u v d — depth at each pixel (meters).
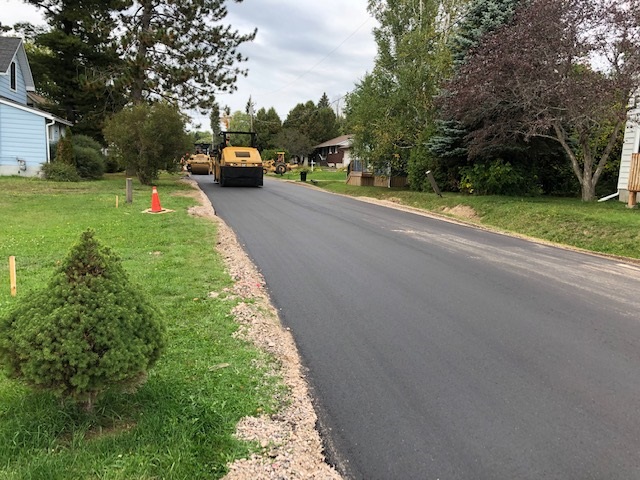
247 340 4.48
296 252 8.66
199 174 37.91
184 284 6.08
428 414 3.48
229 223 11.73
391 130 21.91
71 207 12.91
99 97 25.64
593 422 3.42
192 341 4.34
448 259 8.60
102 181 22.28
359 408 3.54
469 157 17.88
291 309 5.63
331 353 4.48
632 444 3.17
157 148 20.94
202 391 3.44
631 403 3.70
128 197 14.13
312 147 66.00
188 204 14.71
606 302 6.28
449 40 20.70
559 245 10.80
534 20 13.47
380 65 22.78
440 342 4.79
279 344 4.50
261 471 2.70
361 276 7.17
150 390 3.32
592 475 2.86
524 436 3.24
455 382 3.97
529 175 18.30
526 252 9.62
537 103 14.36
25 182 18.95
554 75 13.51
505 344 4.78
